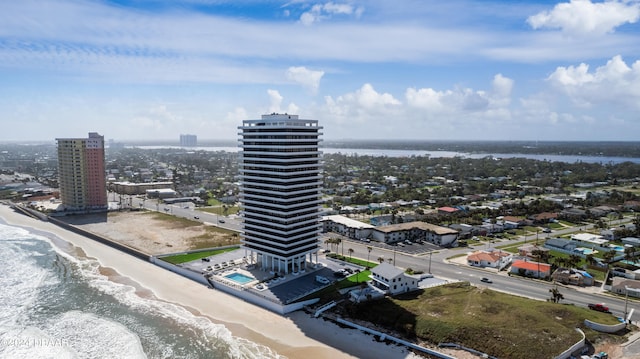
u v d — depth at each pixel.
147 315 126.38
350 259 175.62
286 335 113.12
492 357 98.88
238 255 179.38
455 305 121.81
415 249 193.25
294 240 152.50
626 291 136.25
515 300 126.50
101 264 176.75
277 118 150.88
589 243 194.88
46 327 118.50
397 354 102.94
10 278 158.75
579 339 103.25
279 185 147.62
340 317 121.81
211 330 116.31
